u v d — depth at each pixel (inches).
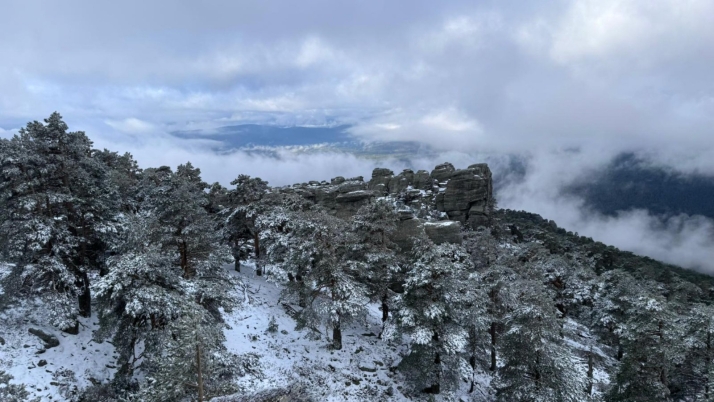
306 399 743.1
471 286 1050.7
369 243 1207.6
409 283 935.0
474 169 2960.1
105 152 1669.5
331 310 987.3
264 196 1540.4
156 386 562.9
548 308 842.2
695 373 1055.0
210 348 571.8
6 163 740.0
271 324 1104.8
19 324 805.9
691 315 1159.6
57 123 777.6
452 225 1748.3
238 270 1524.4
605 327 1561.3
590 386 1162.0
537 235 3368.6
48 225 748.6
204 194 1637.6
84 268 855.1
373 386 965.2
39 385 681.6
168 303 636.1
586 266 2386.8
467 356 1106.7
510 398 849.5
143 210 1075.9
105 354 813.2
